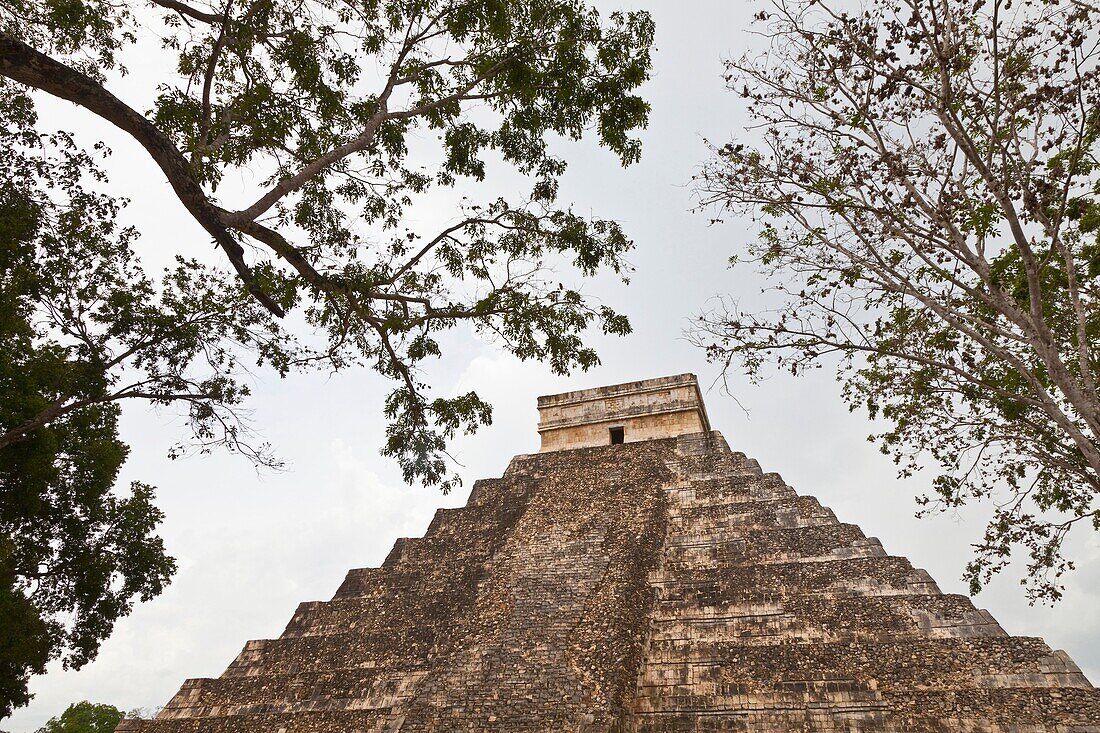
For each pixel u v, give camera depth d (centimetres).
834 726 1678
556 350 1216
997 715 1587
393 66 1116
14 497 1867
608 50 1182
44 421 1403
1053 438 1373
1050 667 1669
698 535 2467
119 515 2192
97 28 1183
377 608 2495
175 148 838
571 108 1224
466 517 2906
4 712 1981
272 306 959
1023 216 1091
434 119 1223
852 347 1244
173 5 948
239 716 2170
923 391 1336
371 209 1313
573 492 2855
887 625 1911
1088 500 1480
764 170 1242
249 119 1073
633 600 2156
